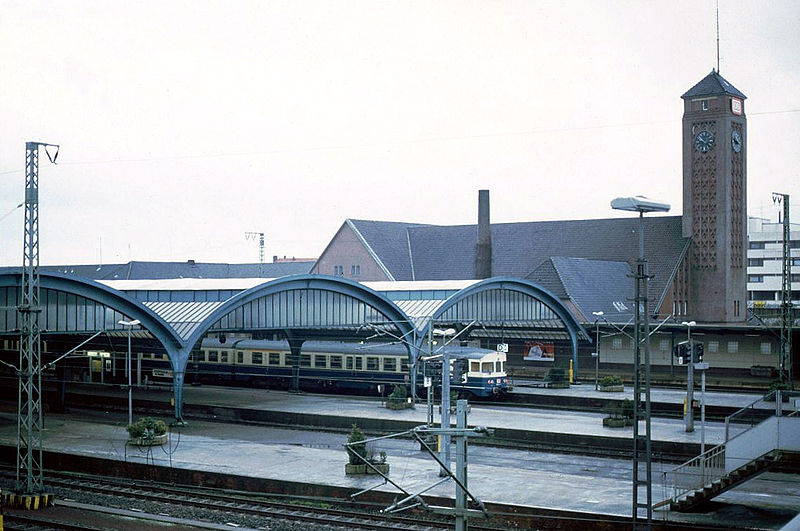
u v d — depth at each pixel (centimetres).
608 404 6494
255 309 6188
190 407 6419
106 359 6881
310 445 5097
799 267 14050
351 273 12119
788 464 3528
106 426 5659
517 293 7706
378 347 6956
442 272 11794
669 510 3616
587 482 4066
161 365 7488
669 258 10025
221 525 3475
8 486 4181
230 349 7856
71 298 5359
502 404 6681
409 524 3541
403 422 5581
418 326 6794
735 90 10056
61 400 6500
